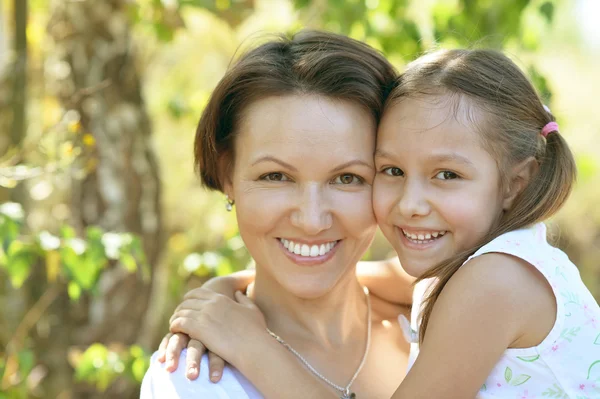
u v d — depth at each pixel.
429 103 2.00
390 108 2.03
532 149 2.08
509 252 1.94
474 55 2.10
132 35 4.15
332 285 2.05
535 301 1.93
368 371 2.18
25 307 4.00
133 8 3.92
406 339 2.31
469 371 1.90
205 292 2.15
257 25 5.41
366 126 2.02
